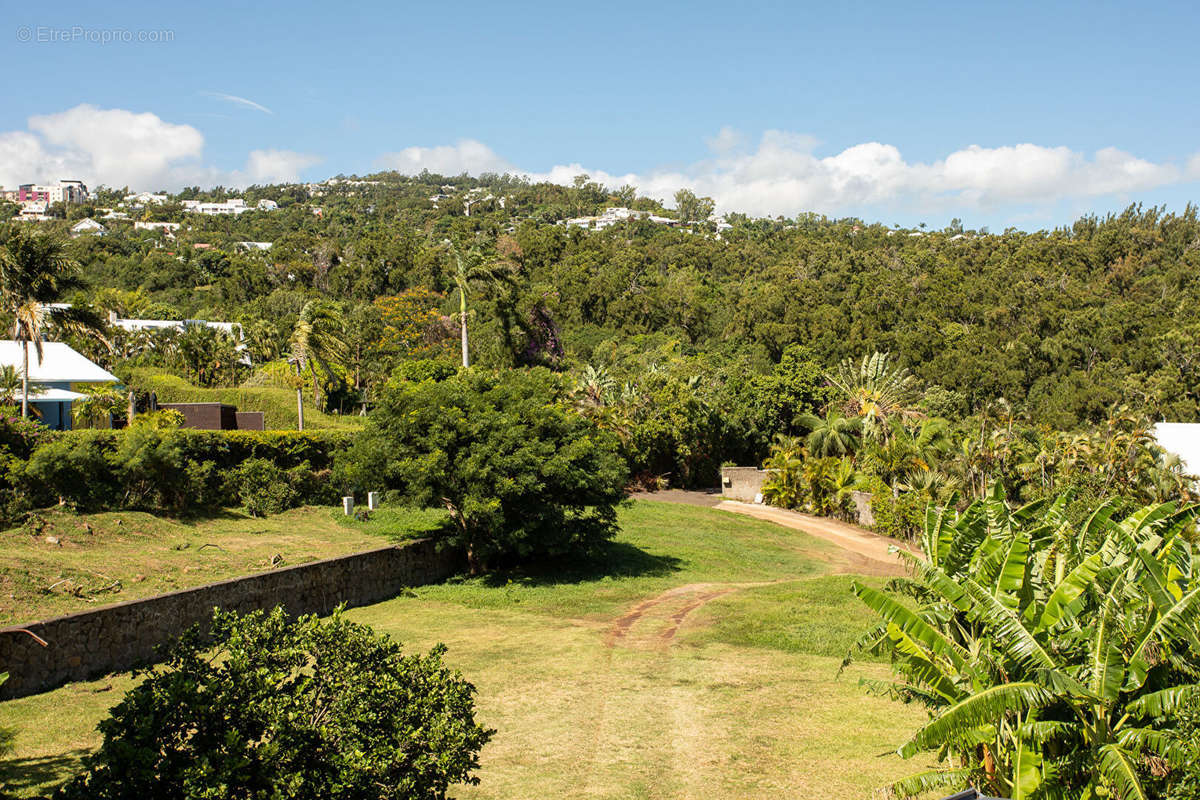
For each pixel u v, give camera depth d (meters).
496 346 59.50
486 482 22.91
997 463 43.34
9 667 12.31
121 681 13.38
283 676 6.98
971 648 9.28
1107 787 7.61
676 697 13.34
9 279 28.14
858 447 47.25
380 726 6.87
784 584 24.06
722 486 49.84
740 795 9.70
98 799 5.88
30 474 19.14
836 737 11.62
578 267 107.69
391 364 57.16
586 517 26.84
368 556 21.31
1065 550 9.73
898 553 10.75
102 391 34.25
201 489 23.47
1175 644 8.32
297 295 99.50
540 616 19.92
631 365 74.62
